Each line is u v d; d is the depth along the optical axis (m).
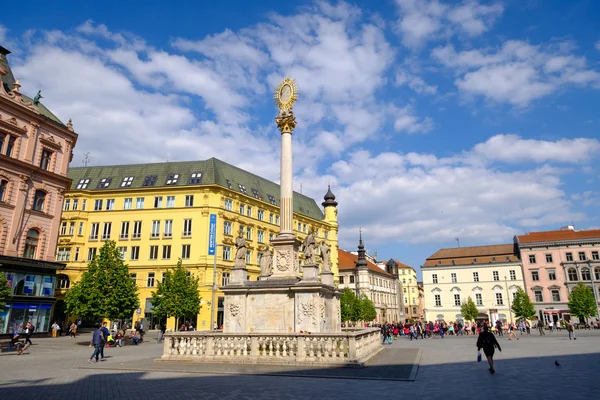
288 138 27.59
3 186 39.44
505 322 82.31
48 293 42.34
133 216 61.69
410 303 145.12
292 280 23.77
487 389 12.74
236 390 12.65
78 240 61.62
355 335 18.09
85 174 68.75
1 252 38.56
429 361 21.34
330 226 88.19
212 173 63.88
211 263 57.50
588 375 15.34
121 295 38.81
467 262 90.56
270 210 71.56
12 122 40.28
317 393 12.16
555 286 81.38
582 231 85.62
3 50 42.25
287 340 18.61
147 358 23.20
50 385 13.92
